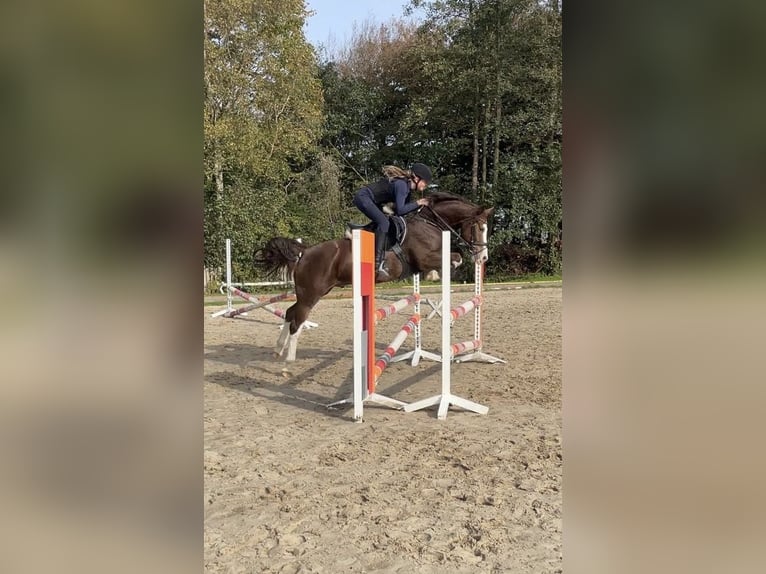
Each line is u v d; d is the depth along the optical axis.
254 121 16.48
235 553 2.33
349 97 24.05
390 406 4.63
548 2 17.61
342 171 23.41
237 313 9.48
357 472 3.21
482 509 2.71
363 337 4.45
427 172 5.90
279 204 18.55
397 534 2.48
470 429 3.97
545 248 19.94
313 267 6.11
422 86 23.16
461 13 19.05
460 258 6.09
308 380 5.70
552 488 2.93
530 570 2.17
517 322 9.30
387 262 5.76
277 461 3.41
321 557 2.29
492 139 21.44
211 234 16.47
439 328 8.98
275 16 15.38
